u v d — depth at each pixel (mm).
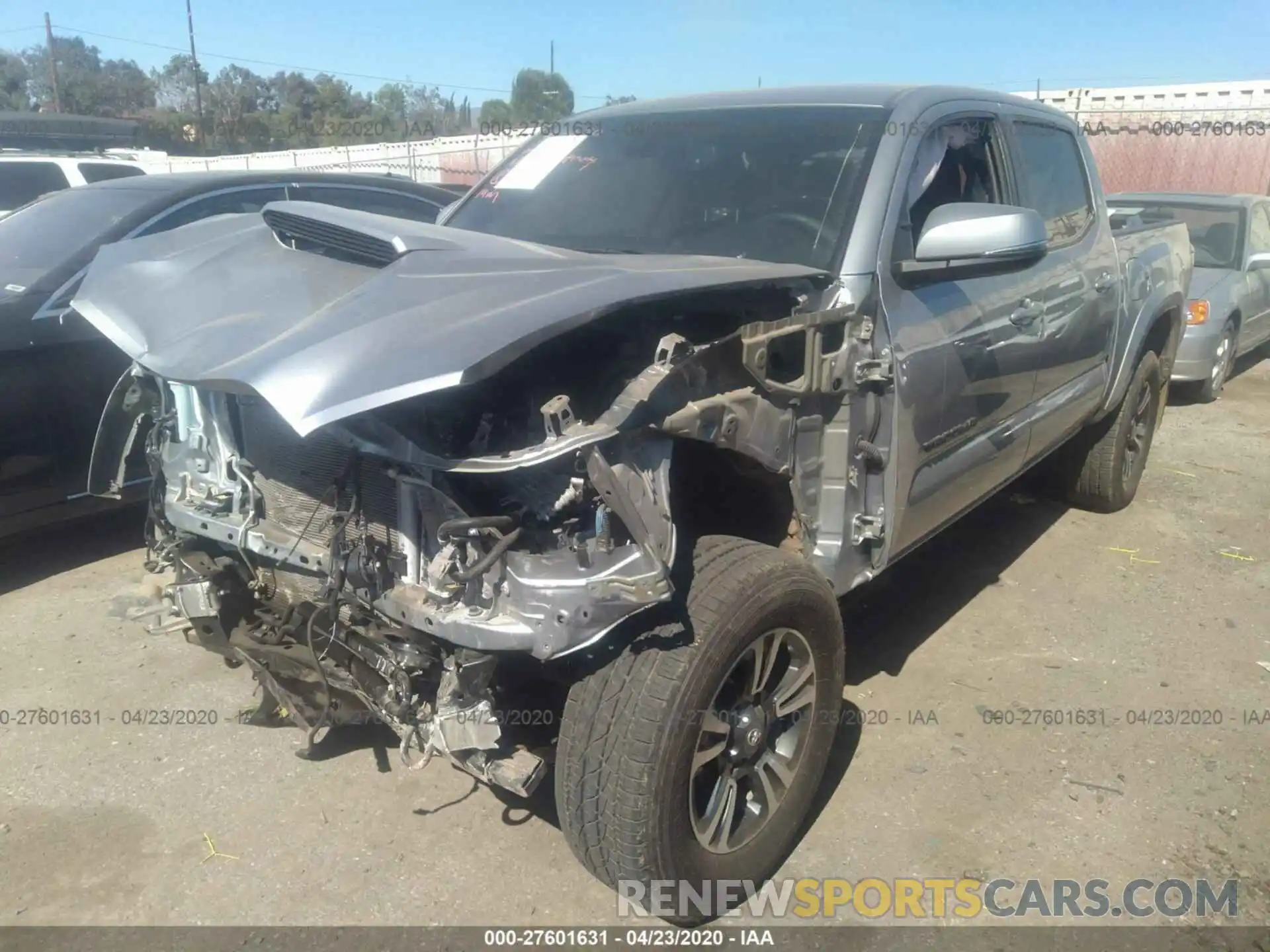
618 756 2248
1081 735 3443
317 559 2559
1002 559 4957
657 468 2275
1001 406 3713
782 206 3139
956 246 2896
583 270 2424
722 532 3035
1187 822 3010
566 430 2109
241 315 2395
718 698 2531
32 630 4086
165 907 2633
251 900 2662
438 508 2264
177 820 2967
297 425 1956
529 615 2125
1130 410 5270
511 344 2016
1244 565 4930
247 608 3021
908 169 3182
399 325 2125
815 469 2838
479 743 2240
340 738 3383
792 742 2773
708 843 2510
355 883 2727
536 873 2773
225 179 5566
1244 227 8820
